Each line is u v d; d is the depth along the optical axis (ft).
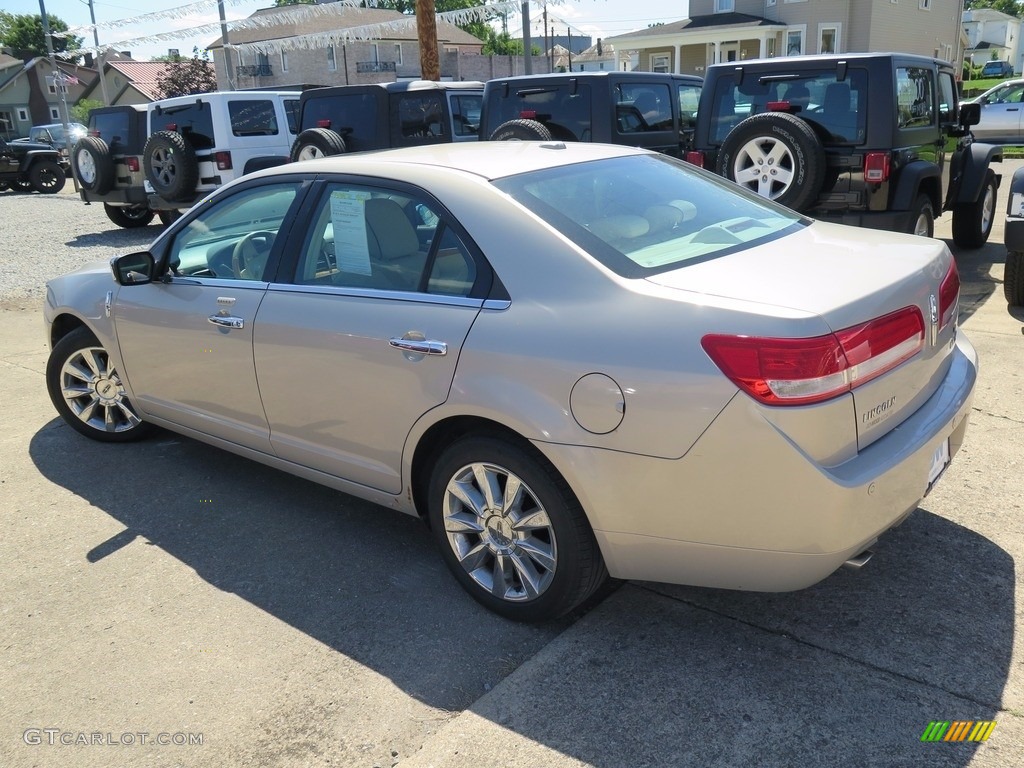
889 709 8.55
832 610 10.19
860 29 104.22
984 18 255.29
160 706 9.19
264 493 14.26
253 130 41.70
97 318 15.06
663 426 8.44
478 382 9.60
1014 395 16.39
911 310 9.09
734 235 10.48
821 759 7.98
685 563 8.96
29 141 82.28
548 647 9.82
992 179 30.53
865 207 22.03
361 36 59.52
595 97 28.86
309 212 11.93
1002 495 12.67
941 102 25.73
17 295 31.45
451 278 10.18
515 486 9.77
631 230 10.04
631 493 8.80
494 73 167.53
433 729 8.68
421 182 10.70
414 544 12.45
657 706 8.77
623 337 8.69
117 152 45.65
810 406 8.00
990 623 9.81
